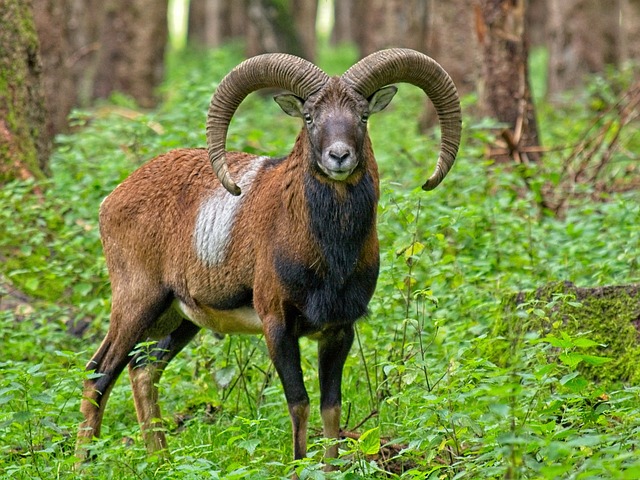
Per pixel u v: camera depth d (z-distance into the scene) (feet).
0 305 51.62
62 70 84.84
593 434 31.48
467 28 100.78
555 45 113.91
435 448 33.42
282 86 37.14
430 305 44.24
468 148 60.18
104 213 42.19
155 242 40.86
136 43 125.90
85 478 34.96
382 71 36.73
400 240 43.21
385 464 35.88
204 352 42.70
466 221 49.67
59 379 36.17
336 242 35.99
